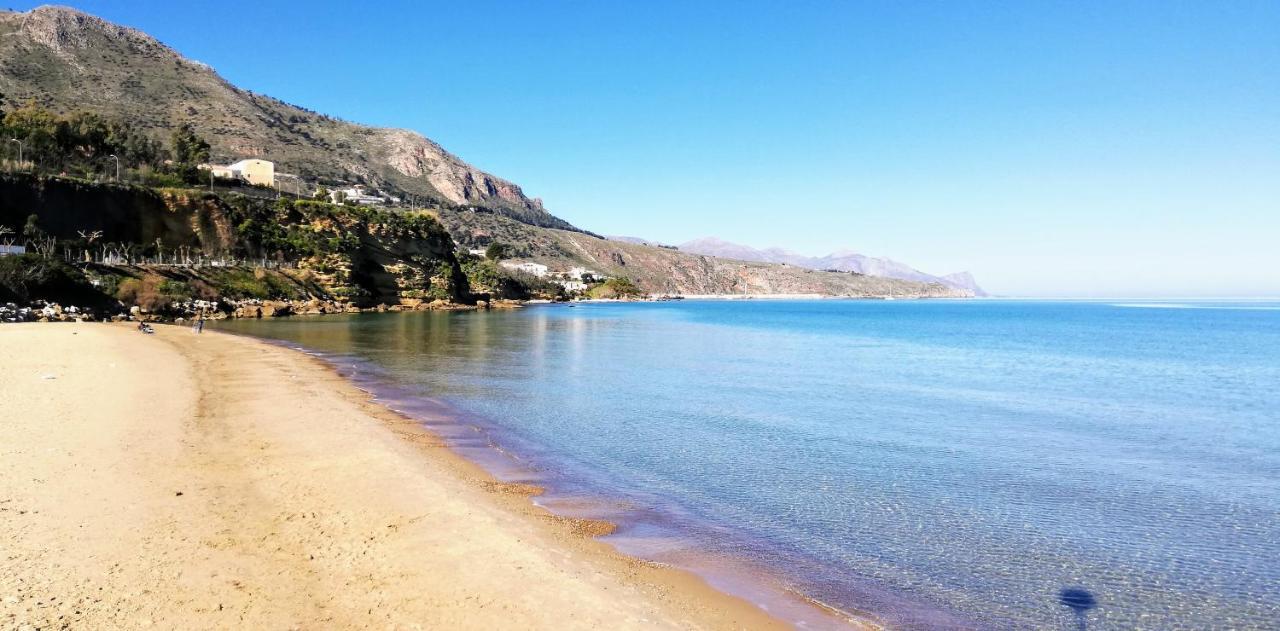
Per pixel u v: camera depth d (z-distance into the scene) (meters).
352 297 98.00
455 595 8.51
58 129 104.75
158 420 18.03
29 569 8.43
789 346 57.47
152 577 8.46
